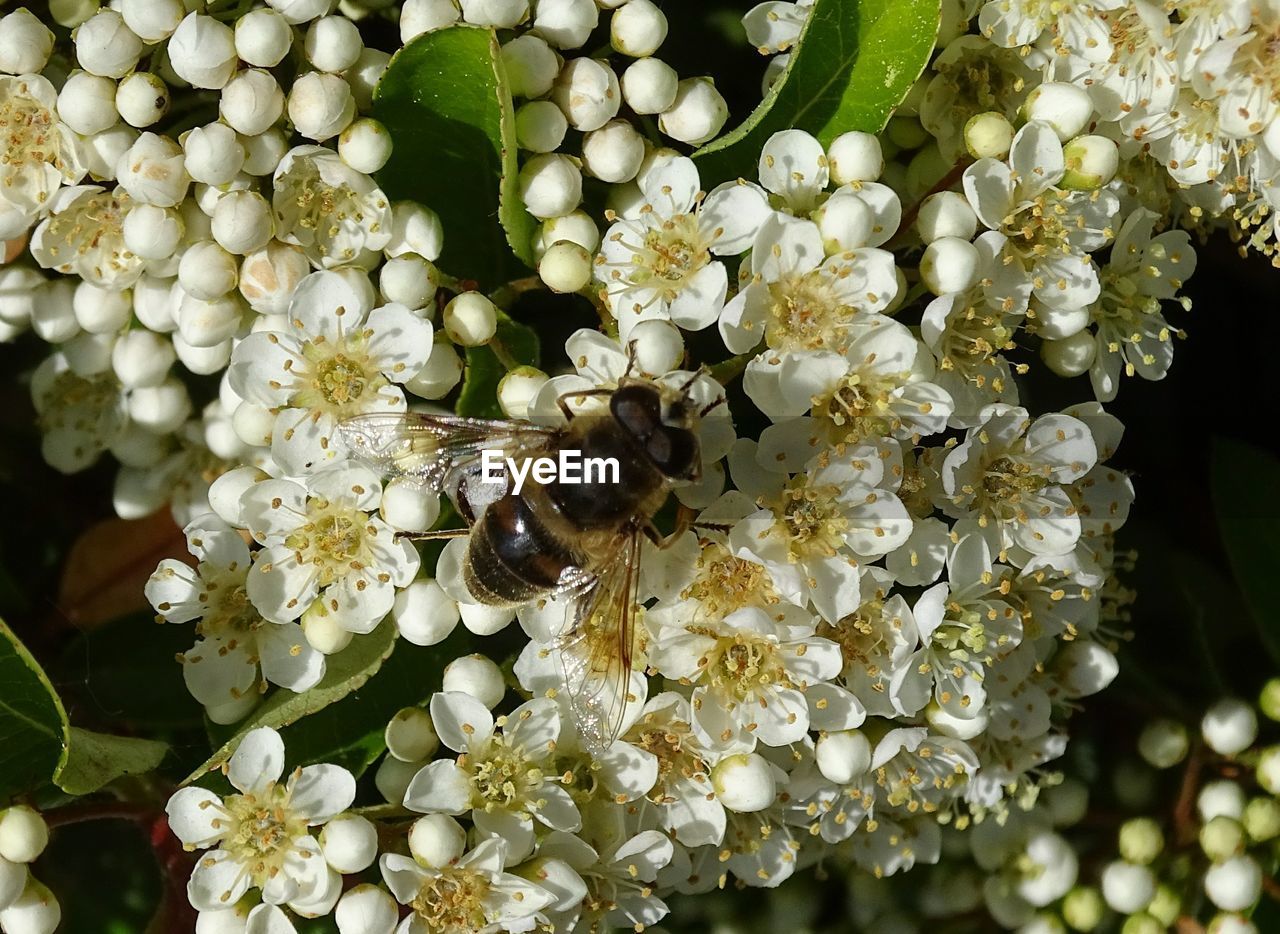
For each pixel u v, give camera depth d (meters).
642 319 0.14
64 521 0.16
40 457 0.16
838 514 0.14
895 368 0.14
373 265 0.14
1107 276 0.15
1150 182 0.15
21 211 0.14
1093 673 0.15
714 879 0.15
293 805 0.14
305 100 0.14
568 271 0.14
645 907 0.14
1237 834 0.15
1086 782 0.16
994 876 0.16
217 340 0.14
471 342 0.14
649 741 0.14
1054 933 0.16
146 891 0.16
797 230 0.14
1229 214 0.16
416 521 0.14
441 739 0.14
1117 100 0.15
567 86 0.14
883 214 0.14
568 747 0.14
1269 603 0.16
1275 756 0.16
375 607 0.14
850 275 0.14
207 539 0.14
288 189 0.14
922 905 0.16
